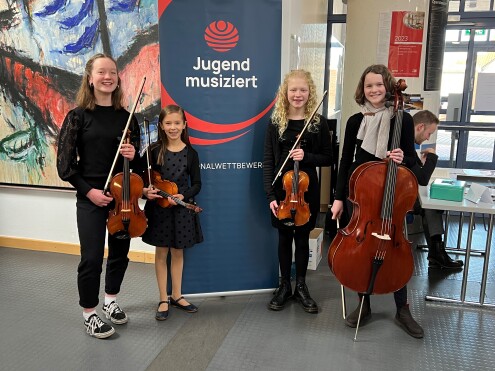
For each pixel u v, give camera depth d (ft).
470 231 9.02
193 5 8.18
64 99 11.01
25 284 10.20
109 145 7.50
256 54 8.50
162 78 8.38
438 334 8.07
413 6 11.59
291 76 8.11
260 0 8.32
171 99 8.46
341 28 16.90
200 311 8.93
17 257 11.84
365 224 7.16
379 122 7.23
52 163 11.53
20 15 10.79
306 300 8.86
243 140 8.79
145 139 10.64
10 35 10.98
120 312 8.47
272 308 8.90
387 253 7.19
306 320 8.54
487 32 14.49
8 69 11.21
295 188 7.96
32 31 10.81
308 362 7.20
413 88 12.01
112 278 8.46
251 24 8.39
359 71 12.53
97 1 10.26
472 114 15.21
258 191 9.04
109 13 10.25
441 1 11.71
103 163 7.52
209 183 8.84
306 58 12.19
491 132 15.11
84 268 7.66
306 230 8.62
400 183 7.06
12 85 11.28
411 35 11.73
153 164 8.13
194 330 8.21
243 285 9.44
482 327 8.34
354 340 7.84
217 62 8.43
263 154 8.76
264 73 8.60
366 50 12.26
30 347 7.66
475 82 14.94
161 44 8.26
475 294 9.77
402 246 7.27
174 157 8.13
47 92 11.09
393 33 11.78
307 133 8.24
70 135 7.22
